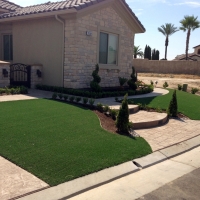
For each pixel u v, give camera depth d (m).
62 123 6.59
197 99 12.47
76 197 3.62
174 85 22.81
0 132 5.57
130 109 8.66
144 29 15.35
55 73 12.48
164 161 5.27
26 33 13.47
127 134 6.46
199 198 3.80
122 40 14.41
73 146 5.19
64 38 11.84
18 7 16.92
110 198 3.66
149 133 6.97
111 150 5.21
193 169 4.90
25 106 8.09
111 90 12.91
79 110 8.09
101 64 13.17
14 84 12.20
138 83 16.09
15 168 4.13
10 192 3.46
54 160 4.49
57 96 10.27
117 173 4.37
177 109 9.14
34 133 5.70
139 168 4.75
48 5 14.05
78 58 11.70
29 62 13.58
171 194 3.88
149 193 3.87
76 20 11.35
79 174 4.10
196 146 6.36
